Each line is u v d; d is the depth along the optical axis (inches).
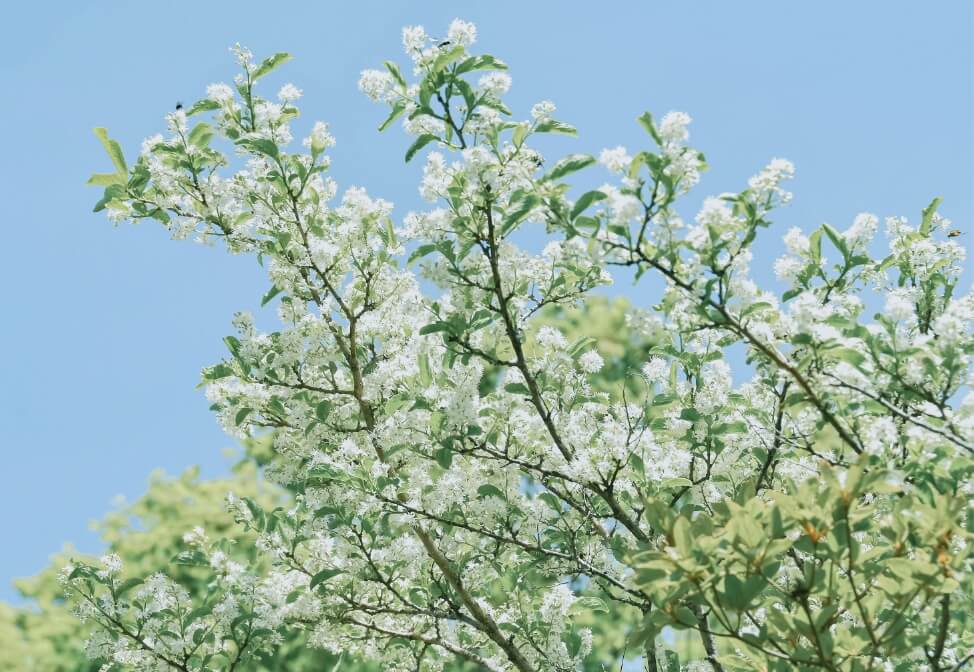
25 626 493.4
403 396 210.7
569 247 162.2
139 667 214.8
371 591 229.8
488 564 229.1
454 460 217.8
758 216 156.9
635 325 170.2
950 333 159.5
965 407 159.8
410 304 202.2
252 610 217.2
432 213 183.5
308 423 226.5
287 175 218.8
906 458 173.3
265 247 223.0
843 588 137.9
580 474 191.3
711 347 206.8
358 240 222.4
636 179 156.7
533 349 210.5
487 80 178.1
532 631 225.8
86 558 498.3
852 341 162.6
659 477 193.6
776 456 199.0
